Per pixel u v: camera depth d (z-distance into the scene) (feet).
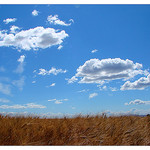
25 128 21.39
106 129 23.29
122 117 29.71
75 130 22.59
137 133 23.29
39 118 27.32
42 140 19.39
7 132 19.45
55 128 21.70
